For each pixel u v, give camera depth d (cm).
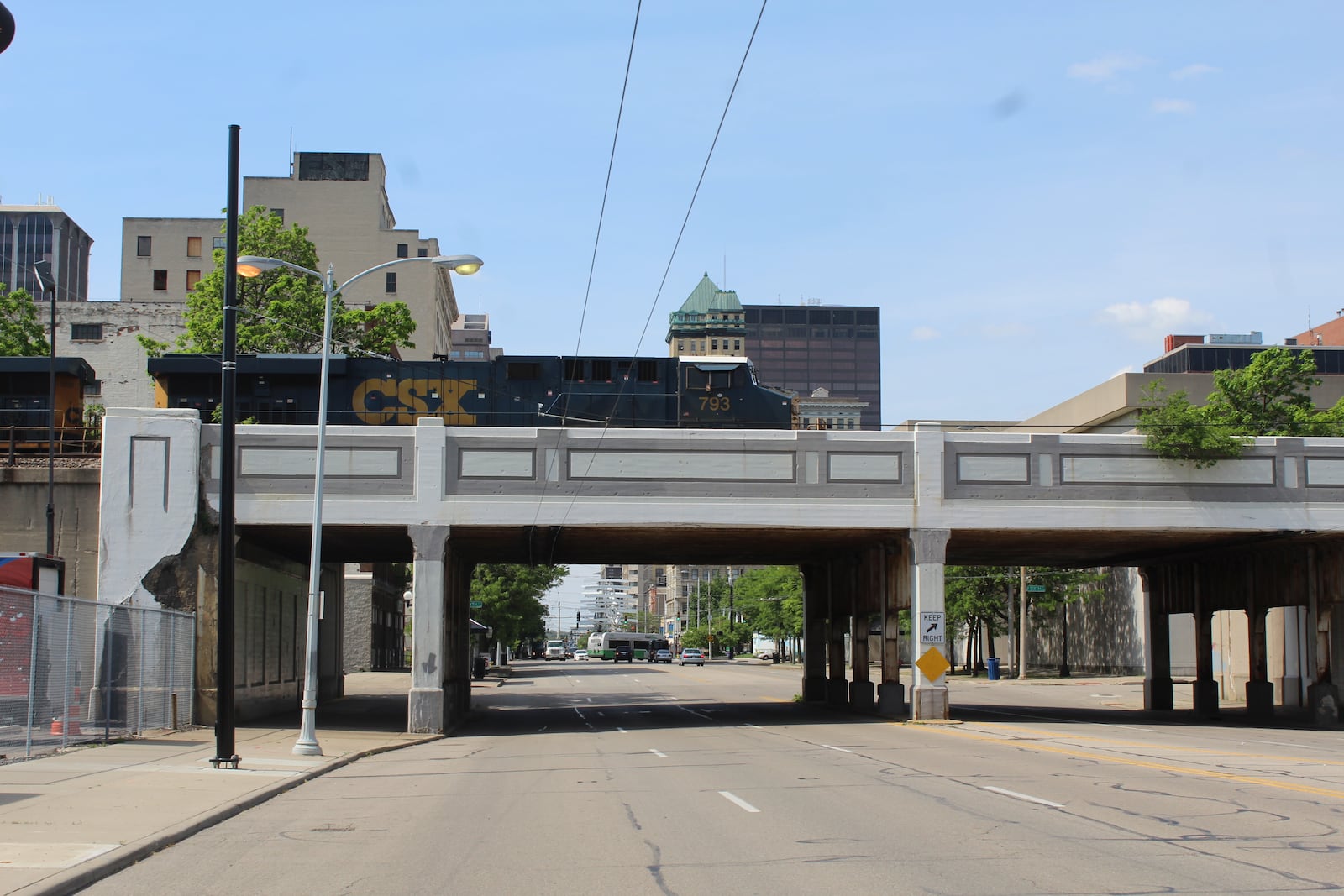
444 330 12175
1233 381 5069
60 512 3366
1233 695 4991
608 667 11262
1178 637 6525
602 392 3744
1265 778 1741
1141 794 1538
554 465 3120
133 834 1304
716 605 16412
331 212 10631
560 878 1064
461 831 1385
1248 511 3253
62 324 8169
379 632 8100
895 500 3203
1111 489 3244
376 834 1377
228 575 2056
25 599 2108
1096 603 7438
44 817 1430
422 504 3078
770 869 1076
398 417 3694
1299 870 1020
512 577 8281
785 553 4125
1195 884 963
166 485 3039
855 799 1550
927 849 1152
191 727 2975
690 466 3153
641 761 2223
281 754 2352
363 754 2450
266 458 3069
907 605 3416
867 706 3828
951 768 1917
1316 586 3494
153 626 2791
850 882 1007
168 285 10431
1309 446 3288
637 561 4438
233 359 2095
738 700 5100
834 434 3206
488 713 4209
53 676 2252
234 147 2128
